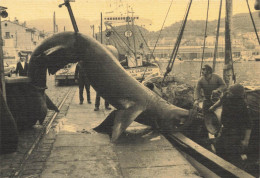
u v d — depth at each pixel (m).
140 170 4.04
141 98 5.77
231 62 8.66
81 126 6.70
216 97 6.21
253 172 4.54
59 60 5.76
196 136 6.20
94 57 5.70
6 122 4.41
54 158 4.48
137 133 6.06
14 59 40.34
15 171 3.84
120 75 5.74
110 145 5.21
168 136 5.98
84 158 4.50
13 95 5.55
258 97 5.78
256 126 5.34
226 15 8.43
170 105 6.17
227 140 5.09
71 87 16.28
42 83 5.95
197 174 3.92
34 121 6.05
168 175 3.87
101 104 10.07
